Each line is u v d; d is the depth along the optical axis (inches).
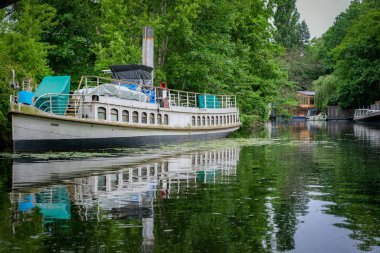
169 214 268.7
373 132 1333.7
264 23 1605.6
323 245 212.5
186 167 498.9
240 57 1515.7
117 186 367.2
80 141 721.6
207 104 1096.2
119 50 1098.1
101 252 200.7
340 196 327.9
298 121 2805.1
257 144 863.7
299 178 416.8
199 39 1228.5
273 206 293.0
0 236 223.3
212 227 240.5
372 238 223.9
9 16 1219.9
